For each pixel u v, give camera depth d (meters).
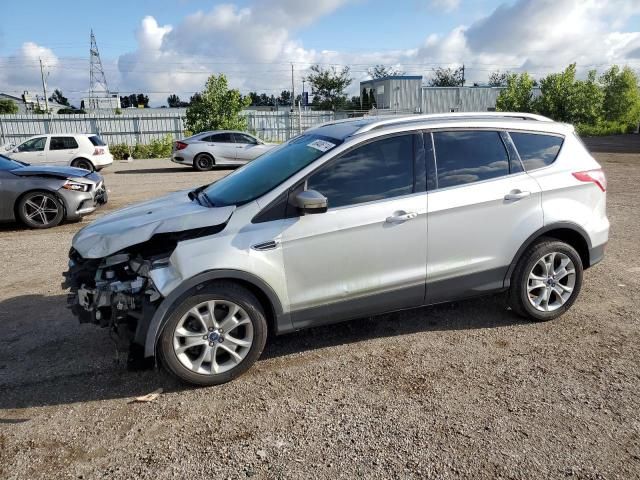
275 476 2.63
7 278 5.89
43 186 8.38
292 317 3.66
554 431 2.93
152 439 2.96
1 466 2.75
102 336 4.32
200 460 2.78
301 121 36.31
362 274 3.77
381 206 3.74
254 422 3.10
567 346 3.96
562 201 4.29
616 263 5.95
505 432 2.93
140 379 3.64
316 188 3.64
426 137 3.95
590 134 39.75
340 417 3.12
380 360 3.81
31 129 30.39
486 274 4.14
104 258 3.63
